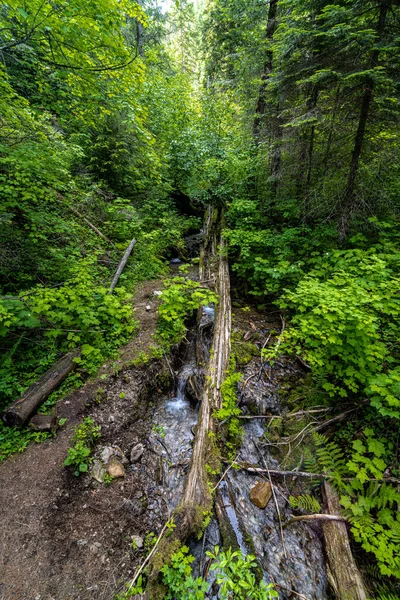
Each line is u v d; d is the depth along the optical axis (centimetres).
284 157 631
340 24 378
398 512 245
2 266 429
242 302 609
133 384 392
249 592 194
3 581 203
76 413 337
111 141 761
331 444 308
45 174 466
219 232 857
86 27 373
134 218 791
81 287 441
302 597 225
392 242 472
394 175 480
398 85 396
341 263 440
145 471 312
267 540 261
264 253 625
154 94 1038
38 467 280
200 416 350
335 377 374
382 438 306
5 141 453
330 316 327
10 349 376
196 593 199
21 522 239
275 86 569
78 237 641
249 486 303
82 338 430
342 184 507
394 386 275
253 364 441
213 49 1173
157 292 616
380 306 331
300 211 582
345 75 418
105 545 239
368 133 470
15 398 326
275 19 710
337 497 275
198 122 1115
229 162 858
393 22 412
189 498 261
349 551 238
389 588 218
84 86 483
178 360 484
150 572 213
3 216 430
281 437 351
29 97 559
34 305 377
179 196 1098
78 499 268
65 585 209
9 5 343
